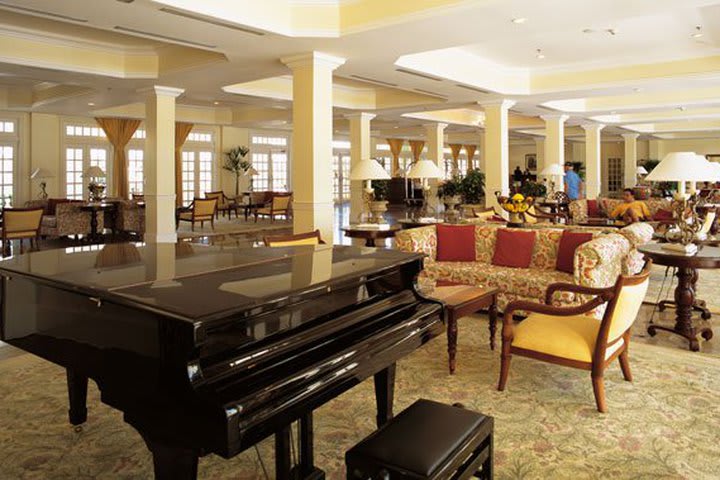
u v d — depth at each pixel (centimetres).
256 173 1619
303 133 630
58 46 684
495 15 485
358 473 167
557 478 228
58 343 202
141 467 242
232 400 156
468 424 182
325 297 216
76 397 278
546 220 926
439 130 1352
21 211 843
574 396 310
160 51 741
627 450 250
